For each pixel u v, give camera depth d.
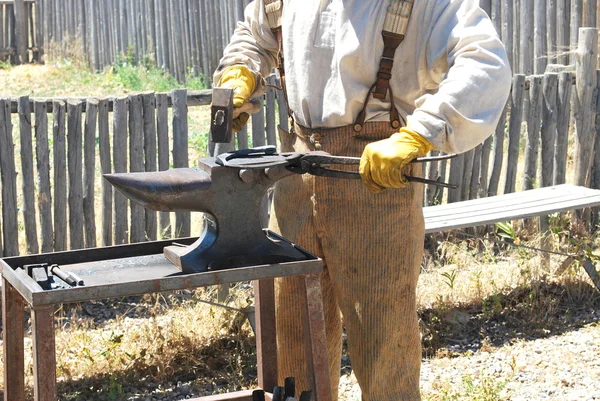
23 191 5.11
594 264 5.20
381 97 2.70
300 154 2.45
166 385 4.16
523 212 5.02
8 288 2.56
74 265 2.56
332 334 3.11
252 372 4.26
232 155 2.44
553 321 4.79
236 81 2.96
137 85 10.73
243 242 2.47
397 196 2.78
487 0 7.79
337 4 2.71
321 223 2.85
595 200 5.21
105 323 4.80
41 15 13.53
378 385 2.91
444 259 5.61
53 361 2.24
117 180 2.32
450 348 4.48
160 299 5.05
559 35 7.54
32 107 5.09
